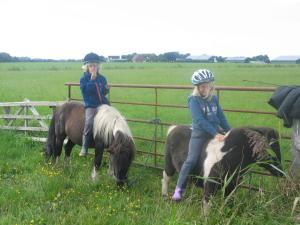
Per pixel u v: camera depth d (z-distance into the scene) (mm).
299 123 2912
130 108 10461
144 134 6512
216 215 2719
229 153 2840
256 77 23688
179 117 8750
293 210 2623
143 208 3182
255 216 2680
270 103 3098
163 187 3512
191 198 3092
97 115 3916
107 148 3852
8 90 16047
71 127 4270
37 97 13164
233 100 12359
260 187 3172
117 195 3500
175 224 2557
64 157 4840
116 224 2832
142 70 36469
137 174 4281
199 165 2986
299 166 2953
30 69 41000
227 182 2668
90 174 4230
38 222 2904
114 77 24953
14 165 4570
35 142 5766
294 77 23344
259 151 2697
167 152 3408
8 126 6418
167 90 16000
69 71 36312
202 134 2975
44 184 3713
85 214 3014
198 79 2895
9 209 3178
